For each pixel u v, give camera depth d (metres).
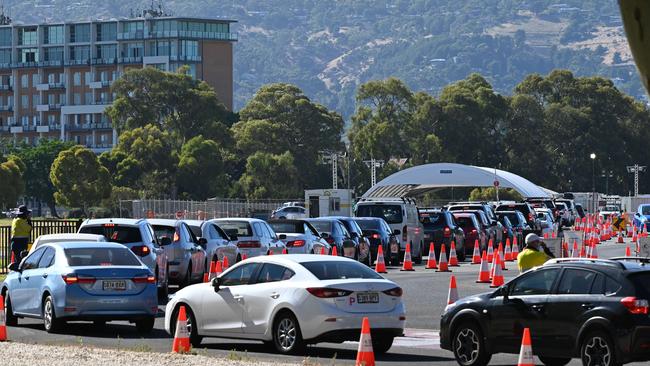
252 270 34.28
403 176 144.88
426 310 46.41
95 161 175.62
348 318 32.47
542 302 29.33
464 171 142.62
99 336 38.25
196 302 35.12
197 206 127.31
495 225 91.69
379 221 74.31
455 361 32.00
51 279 38.72
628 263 28.95
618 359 27.81
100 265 38.94
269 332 33.34
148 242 49.59
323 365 29.83
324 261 33.75
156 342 36.38
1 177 183.12
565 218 150.12
